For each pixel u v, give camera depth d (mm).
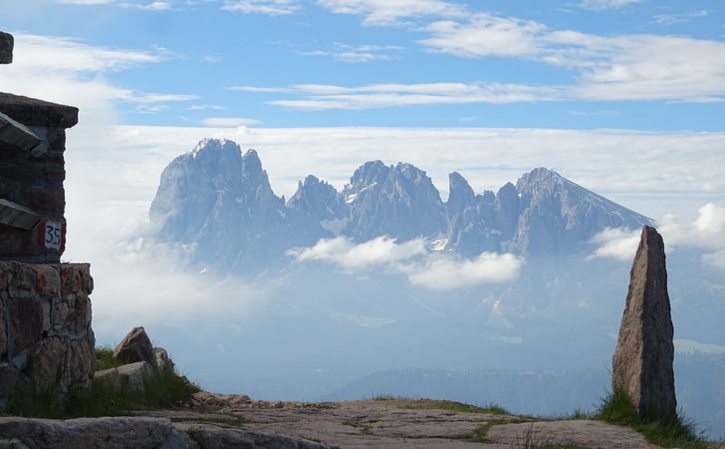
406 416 16047
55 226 13555
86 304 13492
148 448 8742
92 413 12656
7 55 13250
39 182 13641
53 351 12438
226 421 14086
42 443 8133
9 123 12148
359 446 12352
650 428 13422
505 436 13484
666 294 14156
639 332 13953
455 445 12555
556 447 12438
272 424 14484
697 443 13219
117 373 15000
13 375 11516
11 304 11484
